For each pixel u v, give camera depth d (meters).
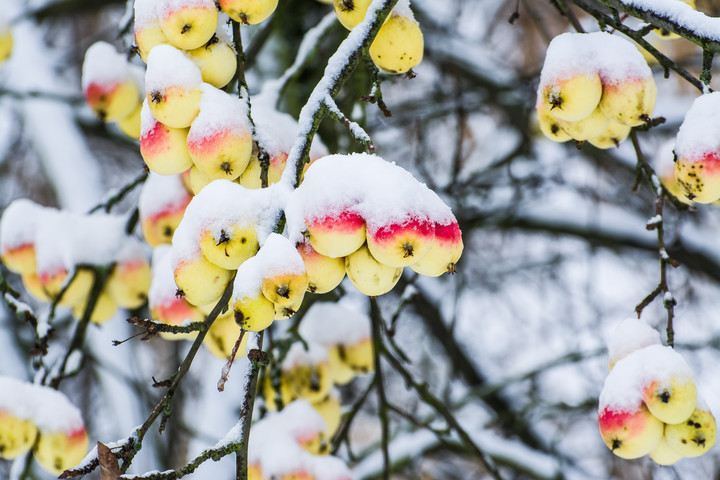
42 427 1.32
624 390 1.17
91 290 1.42
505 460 1.83
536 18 1.87
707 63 1.18
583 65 1.21
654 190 1.27
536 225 2.19
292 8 1.78
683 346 1.97
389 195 1.10
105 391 1.94
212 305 1.27
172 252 1.12
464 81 2.30
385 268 1.11
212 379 1.68
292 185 1.12
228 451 1.09
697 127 1.18
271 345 1.41
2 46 1.52
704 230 2.26
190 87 1.15
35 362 1.38
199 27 1.16
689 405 1.16
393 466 1.77
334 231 1.10
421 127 2.26
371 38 1.17
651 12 1.19
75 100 1.82
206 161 1.15
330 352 1.46
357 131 1.13
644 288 2.30
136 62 1.58
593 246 2.21
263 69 1.74
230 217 1.10
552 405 1.91
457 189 2.15
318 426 1.34
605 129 1.27
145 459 1.81
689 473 2.08
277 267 1.08
